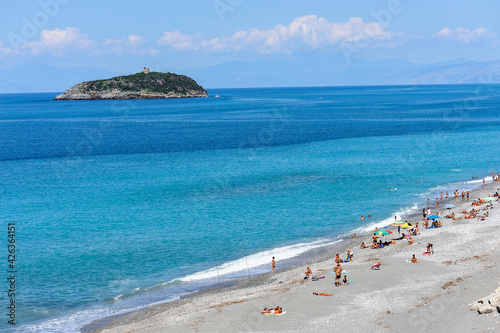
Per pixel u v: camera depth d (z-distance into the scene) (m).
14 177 85.19
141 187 75.56
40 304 35.03
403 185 75.62
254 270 41.69
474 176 82.00
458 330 25.69
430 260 39.94
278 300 32.69
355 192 71.12
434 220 52.59
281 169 90.06
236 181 79.44
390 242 47.22
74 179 82.75
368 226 54.38
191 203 65.19
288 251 46.50
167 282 39.16
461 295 30.88
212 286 38.25
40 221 57.16
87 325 31.50
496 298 27.44
